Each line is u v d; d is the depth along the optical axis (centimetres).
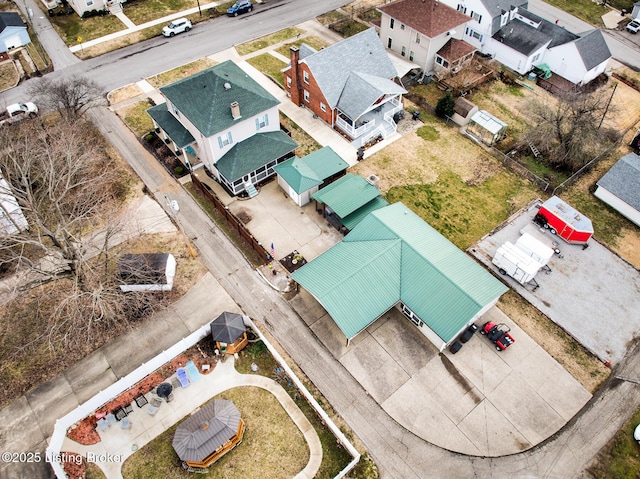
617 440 2800
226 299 3391
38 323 3241
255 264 3606
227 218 3884
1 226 3247
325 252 3438
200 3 6500
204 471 2598
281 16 6309
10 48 5531
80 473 2581
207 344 3112
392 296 3161
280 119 4791
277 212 3962
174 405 2839
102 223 3847
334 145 4531
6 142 3772
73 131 4091
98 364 3052
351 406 2891
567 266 3638
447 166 4388
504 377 3034
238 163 3953
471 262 3325
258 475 2600
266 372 3002
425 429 2814
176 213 3931
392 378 3014
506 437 2795
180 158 4375
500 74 5422
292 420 2802
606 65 5609
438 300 3075
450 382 3005
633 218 3962
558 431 2828
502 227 3900
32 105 4722
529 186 4241
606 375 3070
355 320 3038
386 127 4669
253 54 5622
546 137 4350
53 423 2802
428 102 5069
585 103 4309
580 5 6631
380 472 2648
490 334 3181
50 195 2922
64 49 5609
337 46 4625
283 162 4066
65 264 3061
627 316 3362
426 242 3388
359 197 3769
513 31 5503
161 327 3228
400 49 5556
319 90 4509
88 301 3131
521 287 3509
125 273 3272
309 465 2642
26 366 3041
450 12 5250
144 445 2691
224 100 3928
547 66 5450
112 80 5203
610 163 4459
